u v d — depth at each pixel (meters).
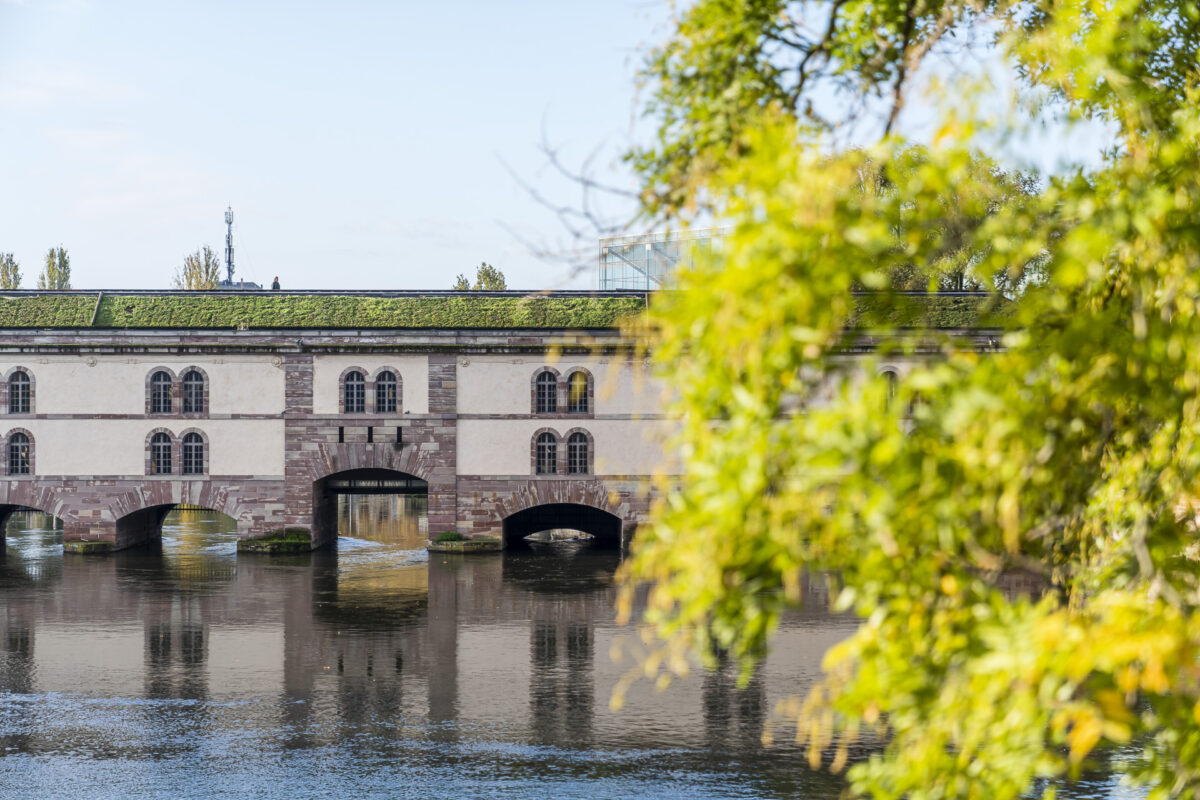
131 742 26.39
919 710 7.43
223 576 51.50
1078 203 7.45
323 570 53.44
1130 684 6.70
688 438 6.91
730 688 31.00
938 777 7.69
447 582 49.84
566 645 36.84
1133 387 7.29
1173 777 8.38
